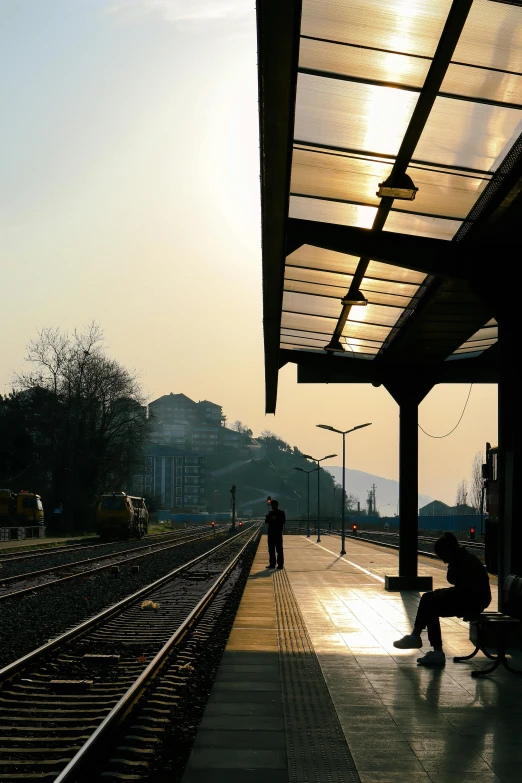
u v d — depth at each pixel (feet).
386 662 35.37
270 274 42.98
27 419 230.48
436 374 69.62
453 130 33.42
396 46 29.04
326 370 71.36
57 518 230.68
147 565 106.52
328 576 83.30
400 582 67.97
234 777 20.03
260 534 234.58
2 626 49.11
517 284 40.45
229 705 27.50
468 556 36.24
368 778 20.02
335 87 32.19
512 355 40.06
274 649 38.63
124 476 257.75
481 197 37.24
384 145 35.40
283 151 29.09
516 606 37.96
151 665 34.24
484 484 84.64
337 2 27.17
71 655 39.81
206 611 58.08
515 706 27.32
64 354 227.81
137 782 20.89
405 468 69.46
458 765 21.02
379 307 56.18
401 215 41.11
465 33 27.78
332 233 41.39
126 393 239.09
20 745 24.52
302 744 22.85
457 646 39.96
